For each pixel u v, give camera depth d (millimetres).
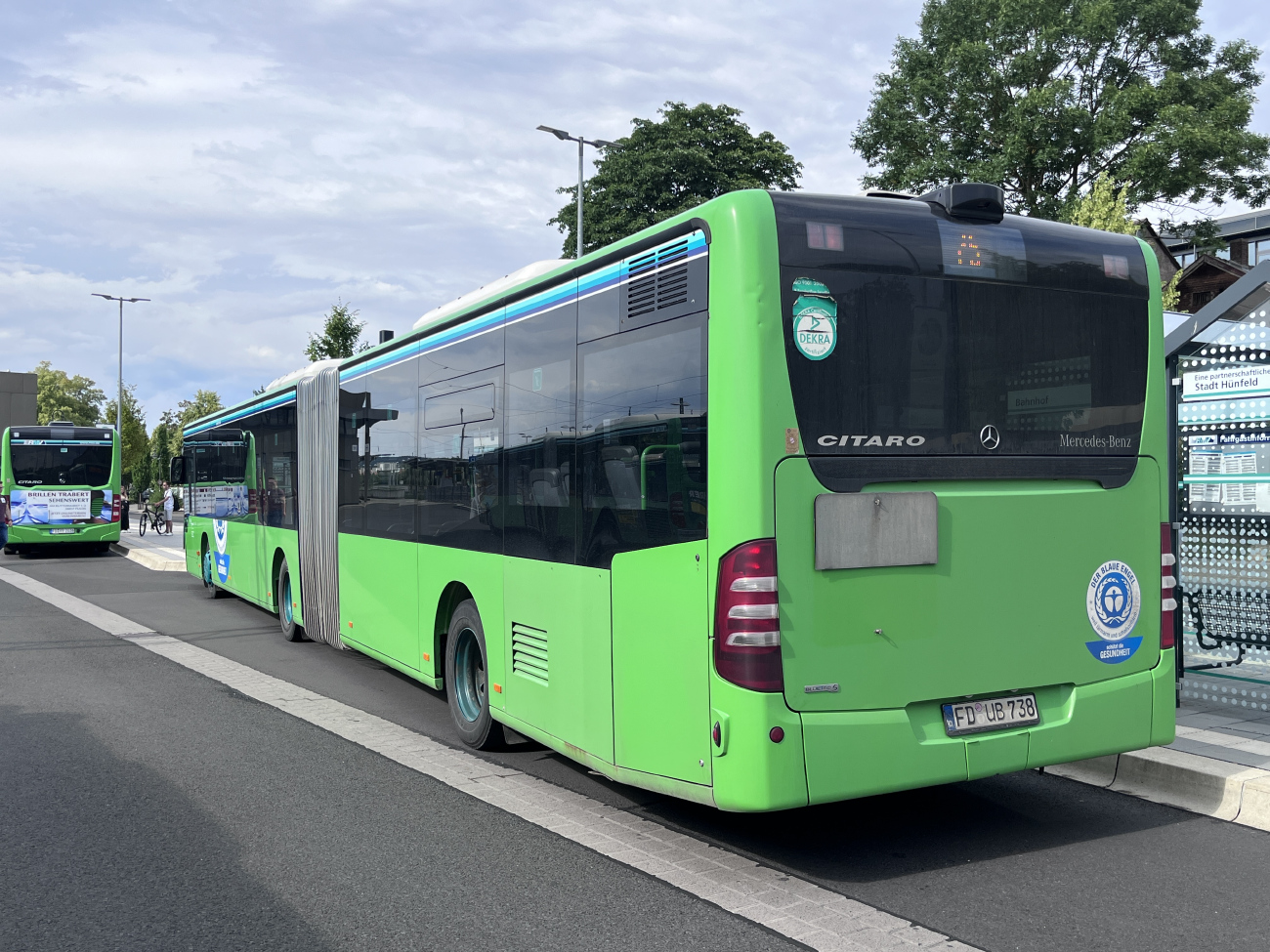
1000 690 4660
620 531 4898
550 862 4691
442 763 6477
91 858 4758
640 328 4820
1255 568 7250
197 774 6184
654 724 4652
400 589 7949
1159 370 5137
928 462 4512
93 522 26125
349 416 9273
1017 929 3936
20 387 55562
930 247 4578
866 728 4309
